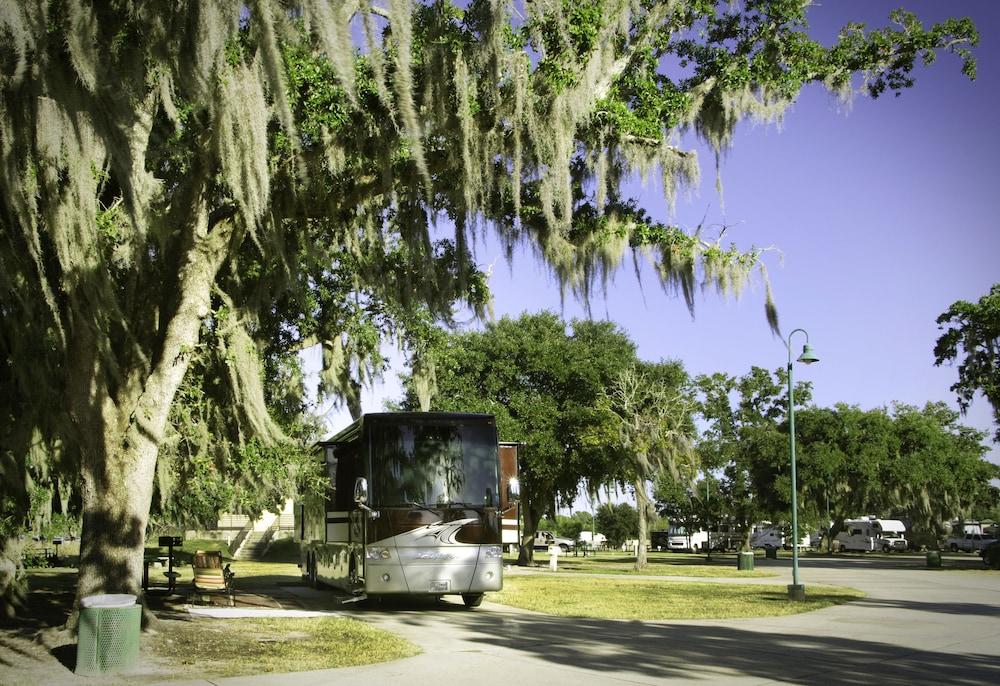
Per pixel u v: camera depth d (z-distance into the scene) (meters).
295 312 16.55
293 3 9.16
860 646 11.41
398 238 14.90
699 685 8.44
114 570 10.75
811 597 19.44
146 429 11.09
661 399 35.28
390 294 14.94
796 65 13.83
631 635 12.45
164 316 11.45
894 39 13.89
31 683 8.19
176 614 13.95
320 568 20.00
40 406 11.60
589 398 36.94
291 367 16.62
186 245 11.46
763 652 10.76
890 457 57.34
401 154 12.06
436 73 11.33
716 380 52.28
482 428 16.12
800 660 10.12
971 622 14.45
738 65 13.63
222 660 9.47
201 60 8.59
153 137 12.71
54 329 10.98
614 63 12.97
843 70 14.03
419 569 15.19
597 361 36.59
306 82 11.29
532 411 35.84
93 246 9.49
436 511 15.43
